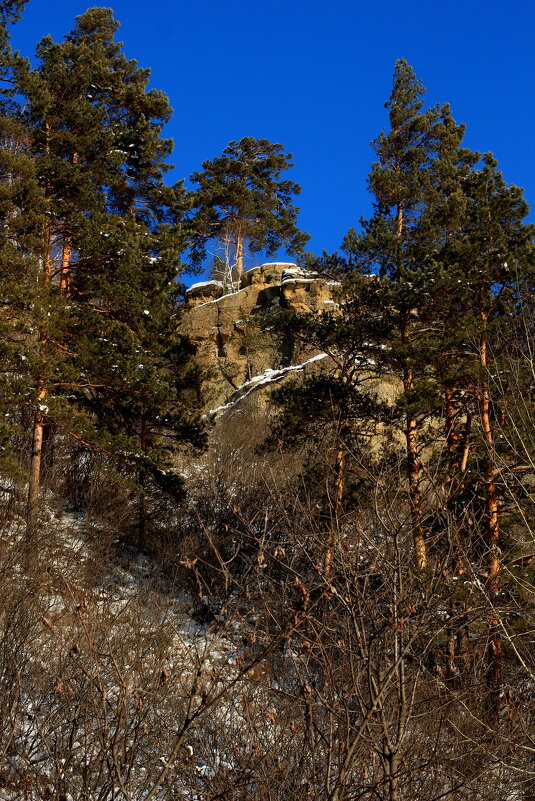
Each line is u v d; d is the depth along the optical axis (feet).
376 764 16.89
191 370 64.49
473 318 47.19
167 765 13.53
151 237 63.46
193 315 106.22
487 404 46.37
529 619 24.14
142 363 56.75
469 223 55.72
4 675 19.12
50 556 44.93
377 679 15.31
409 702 16.69
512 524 40.29
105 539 53.62
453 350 48.78
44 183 56.59
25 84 56.90
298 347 99.45
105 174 61.31
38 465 53.78
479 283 49.42
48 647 20.85
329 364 90.27
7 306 51.44
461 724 19.93
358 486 43.78
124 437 54.75
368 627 17.46
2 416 51.26
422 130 62.95
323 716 18.08
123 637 20.68
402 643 16.14
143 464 57.57
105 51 84.89
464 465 42.96
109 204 71.05
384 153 63.67
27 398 49.57
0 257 49.75
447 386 48.88
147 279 59.82
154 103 73.26
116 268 57.11
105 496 60.85
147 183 72.33
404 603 16.15
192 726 15.98
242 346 102.27
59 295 53.88
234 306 105.09
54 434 64.34
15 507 54.13
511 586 31.73
